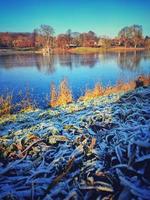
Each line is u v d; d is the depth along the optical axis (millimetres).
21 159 4055
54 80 22578
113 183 2971
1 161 4227
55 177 3418
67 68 34500
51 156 4117
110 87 12680
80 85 18469
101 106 7535
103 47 115625
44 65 40750
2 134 5988
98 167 3389
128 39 113438
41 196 3061
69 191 3039
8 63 45750
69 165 3537
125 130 4500
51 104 11164
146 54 66500
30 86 19219
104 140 4324
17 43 114500
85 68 33438
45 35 108938
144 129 4062
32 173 3590
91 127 5352
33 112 9430
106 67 33094
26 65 41312
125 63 38625
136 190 2674
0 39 114188
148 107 6055
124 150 3545
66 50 109875
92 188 2955
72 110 8266
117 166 3193
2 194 3121
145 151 3342
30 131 5598
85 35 123188
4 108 10102
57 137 4785
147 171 2980
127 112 5773
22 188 3238
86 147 4180
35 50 107625
